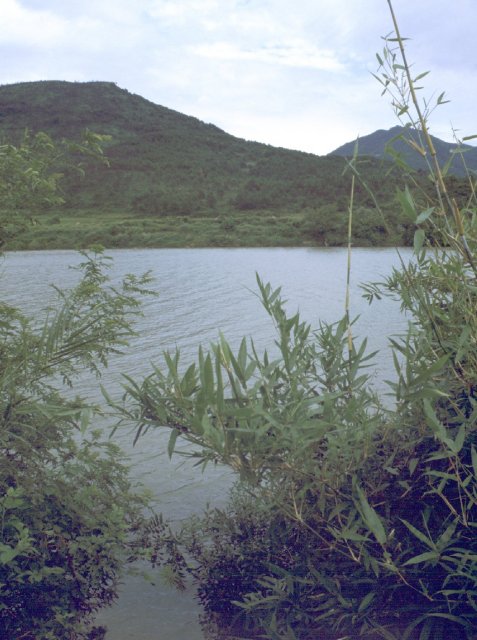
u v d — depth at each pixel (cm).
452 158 196
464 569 218
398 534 242
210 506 534
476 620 218
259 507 307
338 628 245
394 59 193
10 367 304
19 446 327
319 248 6300
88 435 725
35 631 296
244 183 13962
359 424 230
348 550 246
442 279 231
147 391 216
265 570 326
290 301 2080
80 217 10225
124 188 12688
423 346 232
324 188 11600
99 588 352
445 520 227
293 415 208
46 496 329
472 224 228
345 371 258
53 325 305
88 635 342
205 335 1479
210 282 2888
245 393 216
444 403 243
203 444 212
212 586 347
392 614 233
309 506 246
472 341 219
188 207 10812
